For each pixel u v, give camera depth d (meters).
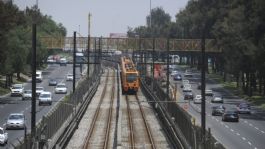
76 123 173.62
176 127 147.38
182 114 140.50
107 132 164.62
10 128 160.75
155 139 153.75
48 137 119.25
